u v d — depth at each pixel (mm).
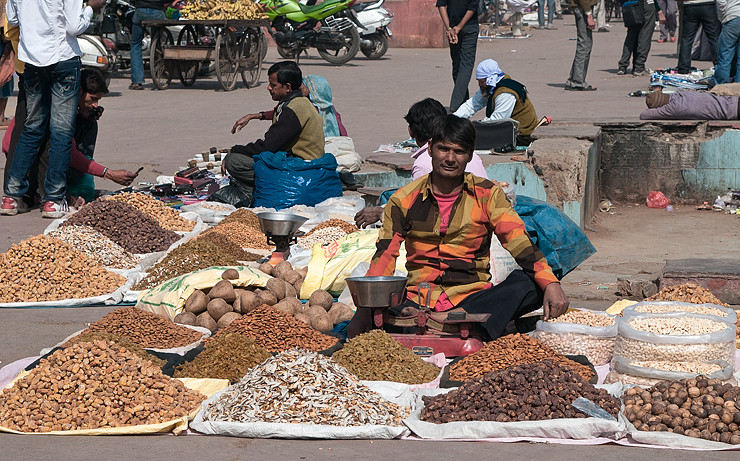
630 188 9930
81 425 4012
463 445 3850
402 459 3684
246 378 4227
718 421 3883
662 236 8477
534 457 3691
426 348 4902
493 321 4926
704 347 4520
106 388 4160
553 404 3992
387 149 10055
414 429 3971
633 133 9820
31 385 4168
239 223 7418
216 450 3797
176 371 4582
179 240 7098
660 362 4523
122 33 18438
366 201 8508
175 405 4148
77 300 6059
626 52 17531
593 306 6258
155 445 3850
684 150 9711
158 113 14672
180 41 17453
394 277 4789
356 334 4973
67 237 6785
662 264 7391
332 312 5562
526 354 4590
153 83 17734
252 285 5723
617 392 4270
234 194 8406
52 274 6266
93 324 5203
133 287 6207
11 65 11922
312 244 6797
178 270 6188
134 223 7254
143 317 5289
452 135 4770
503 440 3881
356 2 22328
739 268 6160
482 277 5086
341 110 14625
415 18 25719
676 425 3914
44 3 8070
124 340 4801
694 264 6316
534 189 8477
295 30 20375
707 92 9953
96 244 6801
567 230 6031
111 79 18922
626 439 3885
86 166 8656
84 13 8227
